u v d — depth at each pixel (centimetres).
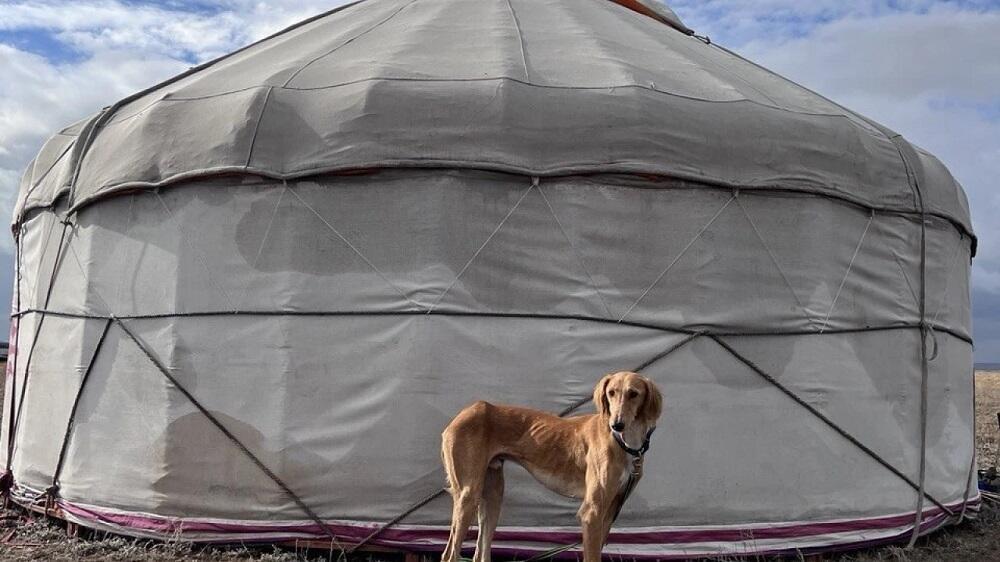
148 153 582
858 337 591
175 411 567
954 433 638
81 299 604
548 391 552
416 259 555
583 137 557
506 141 554
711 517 556
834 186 584
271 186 565
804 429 573
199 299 569
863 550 578
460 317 552
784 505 566
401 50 616
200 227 573
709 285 565
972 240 685
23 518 615
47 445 616
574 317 555
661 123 561
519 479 550
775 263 574
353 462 551
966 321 670
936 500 614
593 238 559
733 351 564
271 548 554
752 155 571
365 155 554
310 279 560
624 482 474
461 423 491
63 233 624
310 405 555
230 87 591
